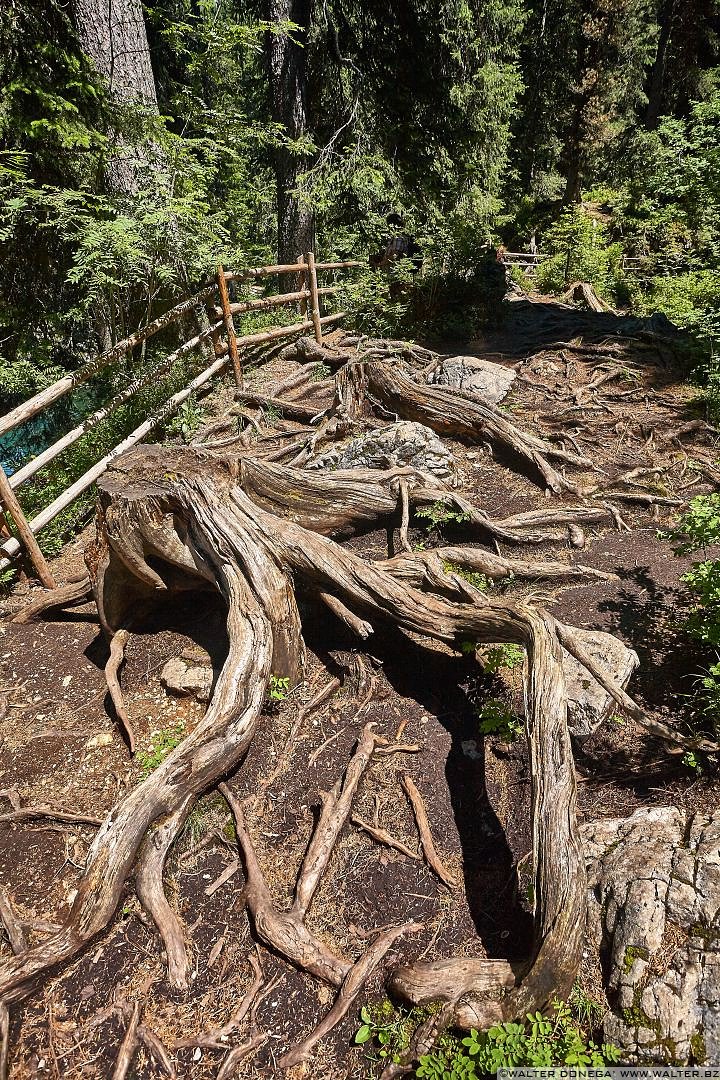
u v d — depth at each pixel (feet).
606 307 45.65
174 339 28.43
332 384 26.94
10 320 26.50
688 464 20.35
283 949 9.28
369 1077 8.07
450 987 8.41
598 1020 7.98
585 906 8.61
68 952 9.30
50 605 16.61
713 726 11.66
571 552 16.99
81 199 23.59
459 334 34.63
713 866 8.64
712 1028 7.39
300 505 16.87
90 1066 8.41
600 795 10.97
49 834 11.43
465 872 10.26
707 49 84.43
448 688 13.38
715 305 28.63
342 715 12.96
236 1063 8.36
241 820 11.00
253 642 12.34
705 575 12.34
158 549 14.15
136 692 13.98
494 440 21.16
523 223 81.41
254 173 48.67
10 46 24.38
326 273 44.06
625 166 74.08
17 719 13.74
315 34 39.40
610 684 11.24
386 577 13.70
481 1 46.85
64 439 18.74
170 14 37.55
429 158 43.52
